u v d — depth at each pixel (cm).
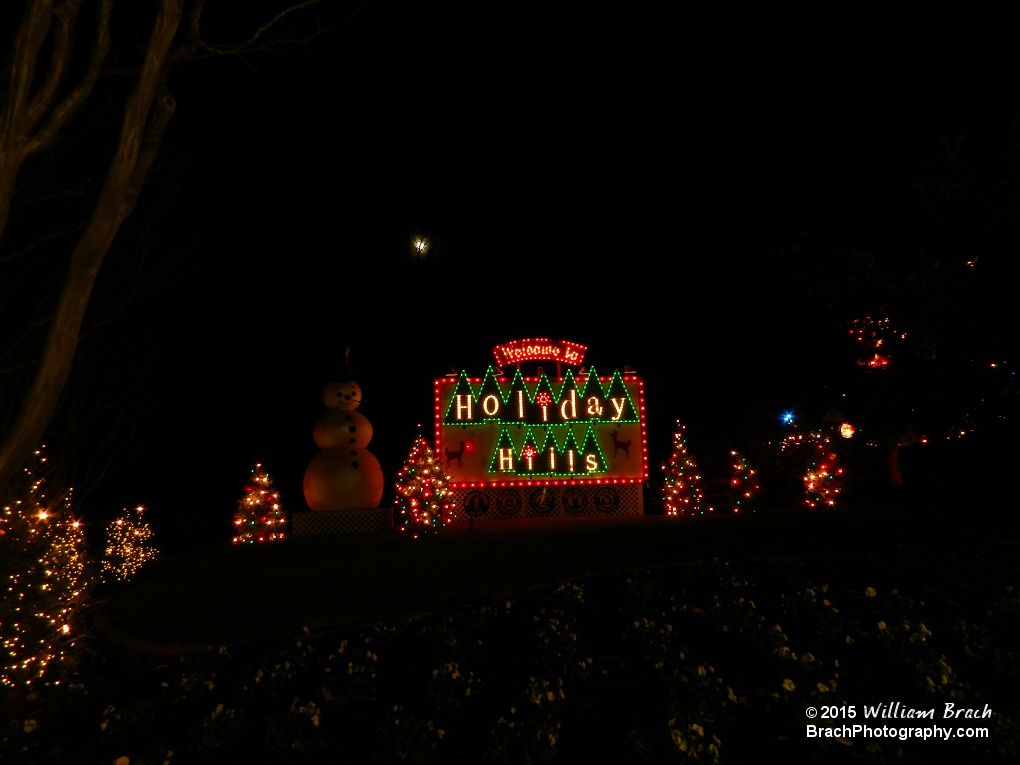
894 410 903
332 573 959
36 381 448
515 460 1566
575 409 1594
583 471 1568
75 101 468
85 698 584
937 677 484
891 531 1040
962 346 801
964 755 410
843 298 837
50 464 905
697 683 475
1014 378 777
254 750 442
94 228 465
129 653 726
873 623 599
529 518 1552
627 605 670
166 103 511
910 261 830
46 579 612
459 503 1554
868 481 1738
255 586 922
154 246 991
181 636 744
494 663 557
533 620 658
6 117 436
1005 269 793
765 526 1150
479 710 477
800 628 595
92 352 985
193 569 1125
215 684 567
